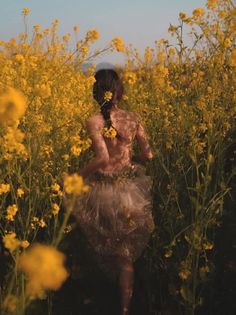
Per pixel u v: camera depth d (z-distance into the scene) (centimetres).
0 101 176
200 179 398
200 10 373
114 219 304
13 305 198
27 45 501
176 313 323
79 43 385
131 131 313
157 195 399
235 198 396
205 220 303
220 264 346
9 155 300
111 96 301
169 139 409
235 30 354
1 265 342
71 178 172
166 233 363
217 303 323
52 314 322
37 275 134
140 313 330
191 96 441
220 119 369
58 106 439
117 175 307
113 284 351
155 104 512
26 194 344
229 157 454
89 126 302
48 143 393
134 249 312
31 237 356
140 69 603
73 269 356
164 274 341
